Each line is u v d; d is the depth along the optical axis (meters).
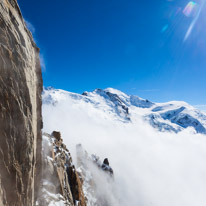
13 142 7.30
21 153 7.87
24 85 8.61
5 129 6.86
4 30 7.52
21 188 7.75
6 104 7.03
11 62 7.64
